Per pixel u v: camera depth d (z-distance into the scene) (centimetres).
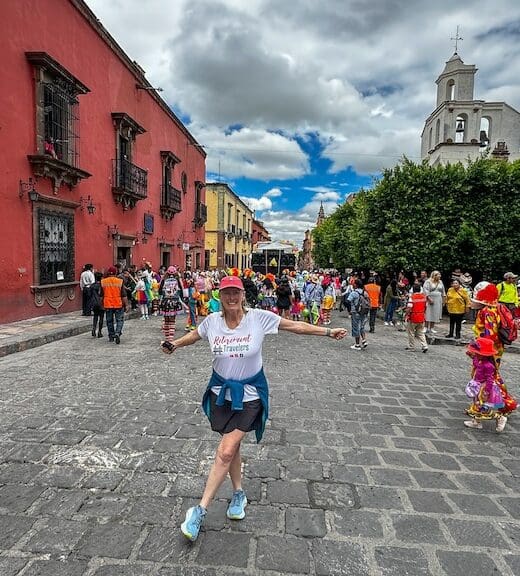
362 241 1969
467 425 487
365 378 714
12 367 722
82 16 1399
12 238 1071
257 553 258
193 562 249
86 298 1259
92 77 1483
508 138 3041
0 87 1016
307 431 459
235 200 4834
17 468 359
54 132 1248
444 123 2628
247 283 1599
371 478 356
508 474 372
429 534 281
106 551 257
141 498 315
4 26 1024
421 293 1020
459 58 2731
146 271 1559
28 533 272
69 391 580
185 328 1274
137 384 621
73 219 1353
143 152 2011
